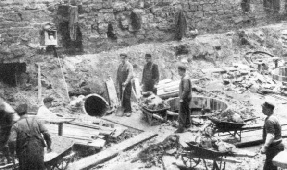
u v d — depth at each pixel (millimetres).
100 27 13336
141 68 13805
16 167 7754
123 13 13875
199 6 16047
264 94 13109
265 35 17656
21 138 6469
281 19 19031
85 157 8422
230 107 10789
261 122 10320
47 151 6879
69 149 7152
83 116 10875
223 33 16938
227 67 15484
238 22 17406
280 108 11609
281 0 18703
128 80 10992
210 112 11750
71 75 12273
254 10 17859
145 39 14680
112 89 12438
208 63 15617
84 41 13055
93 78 12531
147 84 11500
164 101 10812
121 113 11305
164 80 13742
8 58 11320
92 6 13070
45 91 11609
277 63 15430
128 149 8969
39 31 11883
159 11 14859
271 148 6457
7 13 11273
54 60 12109
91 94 11852
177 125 10359
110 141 9469
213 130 8672
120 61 13391
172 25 15258
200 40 15867
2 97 11109
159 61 14352
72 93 12180
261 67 15141
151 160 8180
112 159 8516
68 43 12820
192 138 9312
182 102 9680
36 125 6543
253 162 8047
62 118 8914
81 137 9078
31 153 6449
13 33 11359
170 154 8375
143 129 10203
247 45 16984
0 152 8406
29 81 11664
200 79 14352
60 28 12539
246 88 13562
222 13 16781
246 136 9250
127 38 14172
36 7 11852
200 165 7855
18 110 6547
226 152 6887
